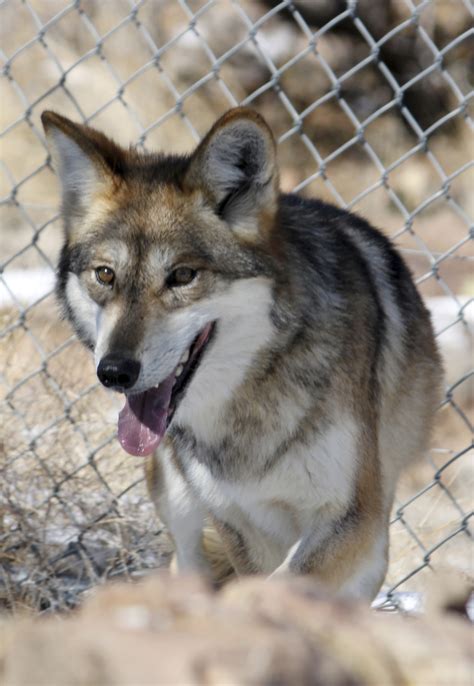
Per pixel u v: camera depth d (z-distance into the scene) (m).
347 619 2.99
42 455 10.56
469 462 12.41
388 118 26.66
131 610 3.00
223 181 7.54
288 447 7.74
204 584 3.24
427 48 26.64
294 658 2.68
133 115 11.09
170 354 7.30
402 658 2.85
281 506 8.20
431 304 15.95
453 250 9.62
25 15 24.67
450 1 26.36
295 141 26.22
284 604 3.03
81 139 7.95
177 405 7.62
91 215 7.96
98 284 7.73
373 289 8.40
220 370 7.73
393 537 10.32
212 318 7.53
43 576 8.96
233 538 8.78
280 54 26.16
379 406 8.31
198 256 7.45
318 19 26.62
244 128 7.40
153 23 25.67
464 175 25.22
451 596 4.02
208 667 2.62
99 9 25.27
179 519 9.12
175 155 8.68
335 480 7.71
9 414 10.88
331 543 7.79
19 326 10.66
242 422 7.88
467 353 15.16
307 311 7.67
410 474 10.80
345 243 8.54
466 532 9.27
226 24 25.84
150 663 2.65
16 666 2.85
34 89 23.62
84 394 10.30
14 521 9.80
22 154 22.50
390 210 24.75
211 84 25.28
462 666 2.83
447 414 14.92
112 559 9.27
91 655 2.72
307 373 7.63
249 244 7.59
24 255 15.91
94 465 9.87
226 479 8.18
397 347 8.53
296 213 8.41
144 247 7.49
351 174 25.83
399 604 8.84
